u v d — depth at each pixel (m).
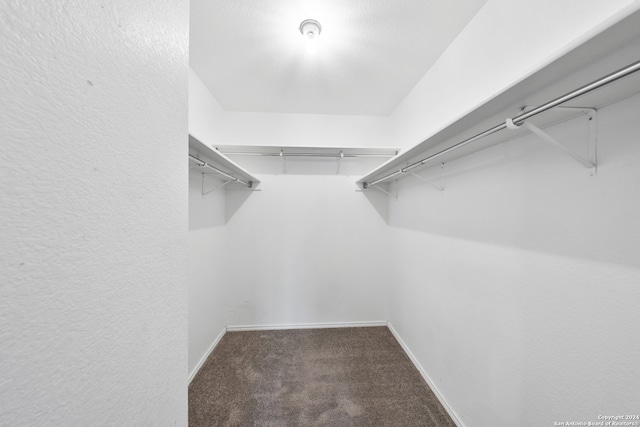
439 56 1.65
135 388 0.40
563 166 0.85
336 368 1.89
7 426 0.23
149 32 0.43
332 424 1.40
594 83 0.54
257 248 2.57
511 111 0.80
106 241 0.34
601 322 0.73
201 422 1.42
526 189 0.98
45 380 0.26
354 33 1.44
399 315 2.31
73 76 0.29
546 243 0.90
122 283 0.37
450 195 1.50
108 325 0.35
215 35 1.46
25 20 0.24
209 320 2.12
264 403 1.55
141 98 0.41
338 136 2.58
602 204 0.73
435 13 1.29
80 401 0.30
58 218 0.27
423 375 1.79
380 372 1.85
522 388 0.99
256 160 2.55
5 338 0.22
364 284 2.67
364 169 2.62
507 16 1.10
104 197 0.33
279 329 2.57
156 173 0.45
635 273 0.66
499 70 1.15
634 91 0.65
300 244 2.60
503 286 1.10
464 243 1.37
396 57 1.66
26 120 0.24
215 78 1.93
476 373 1.26
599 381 0.74
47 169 0.26
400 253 2.29
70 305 0.29
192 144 1.19
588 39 0.46
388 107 2.43
